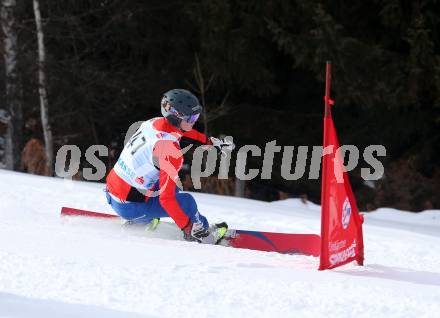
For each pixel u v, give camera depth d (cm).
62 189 1642
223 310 709
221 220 1502
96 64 3781
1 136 3891
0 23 3453
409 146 3597
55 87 3644
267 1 3422
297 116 3747
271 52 3619
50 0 3600
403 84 3222
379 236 1380
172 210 1098
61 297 721
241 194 2792
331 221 944
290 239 1189
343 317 704
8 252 885
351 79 3206
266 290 781
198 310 704
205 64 3684
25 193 1555
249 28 3488
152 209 1170
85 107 3741
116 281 784
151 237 1169
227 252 1023
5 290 736
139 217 1177
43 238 1015
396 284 862
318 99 3822
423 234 1452
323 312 716
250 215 1562
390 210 2088
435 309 734
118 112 3841
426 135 3481
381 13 3250
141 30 3912
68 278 787
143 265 865
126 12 3653
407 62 3200
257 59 3572
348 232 979
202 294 755
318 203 3559
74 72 3594
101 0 3772
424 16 3216
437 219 1994
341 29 3247
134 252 950
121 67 3966
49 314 663
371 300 758
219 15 3462
